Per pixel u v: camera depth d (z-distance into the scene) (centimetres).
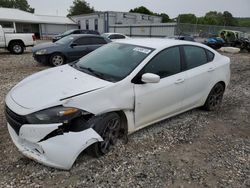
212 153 349
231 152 356
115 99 307
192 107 450
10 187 256
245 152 359
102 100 294
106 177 281
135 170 297
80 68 367
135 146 349
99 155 312
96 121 292
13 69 916
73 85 299
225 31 2425
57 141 260
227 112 517
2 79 729
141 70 339
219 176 297
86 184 267
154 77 319
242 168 317
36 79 332
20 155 310
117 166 301
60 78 323
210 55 471
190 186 276
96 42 1086
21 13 4256
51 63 993
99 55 398
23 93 294
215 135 406
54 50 984
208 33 2969
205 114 490
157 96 359
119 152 330
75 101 272
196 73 426
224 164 324
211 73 461
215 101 502
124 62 356
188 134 400
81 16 4853
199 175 297
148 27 3200
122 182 275
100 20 4416
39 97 277
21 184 261
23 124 261
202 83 445
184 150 351
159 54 368
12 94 301
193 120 457
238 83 809
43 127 256
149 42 402
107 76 331
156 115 374
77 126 272
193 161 325
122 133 347
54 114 259
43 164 271
